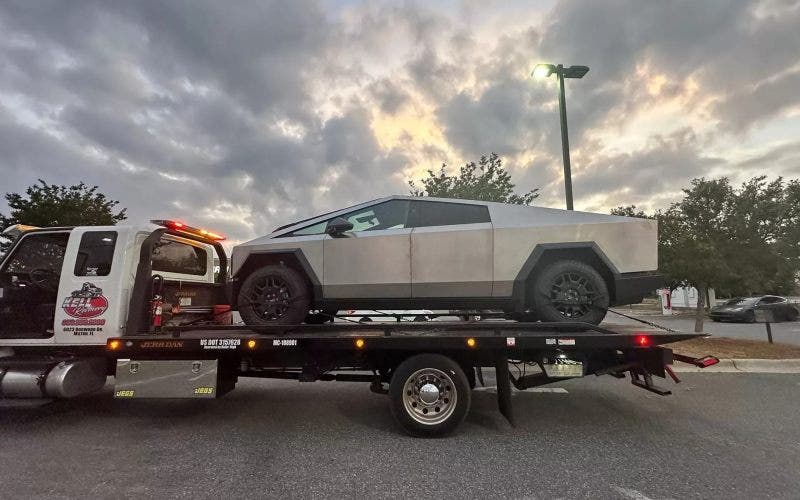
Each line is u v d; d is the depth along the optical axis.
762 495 2.96
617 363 4.35
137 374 4.37
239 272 5.01
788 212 10.62
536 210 4.85
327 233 4.92
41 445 4.00
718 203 9.65
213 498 2.96
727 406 5.14
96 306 4.46
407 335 4.28
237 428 4.47
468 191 13.88
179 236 5.61
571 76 10.32
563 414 4.89
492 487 3.11
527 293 4.73
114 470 3.43
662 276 4.61
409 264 4.68
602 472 3.35
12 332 4.55
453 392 4.14
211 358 4.41
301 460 3.62
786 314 17.59
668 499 2.92
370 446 3.94
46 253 4.67
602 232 4.62
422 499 2.94
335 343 4.27
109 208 15.60
